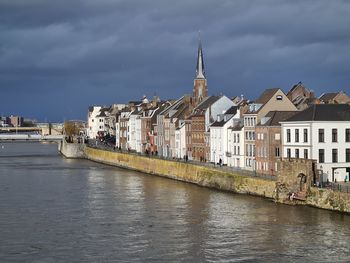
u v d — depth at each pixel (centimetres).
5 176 14875
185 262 6109
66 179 14075
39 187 12325
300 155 10519
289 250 6512
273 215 8400
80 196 10806
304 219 8062
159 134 18775
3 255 6438
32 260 6241
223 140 13912
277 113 11938
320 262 6084
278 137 11538
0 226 7925
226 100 15275
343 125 10250
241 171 11531
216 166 12669
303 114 10588
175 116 17500
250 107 13025
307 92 16750
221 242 6900
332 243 6775
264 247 6650
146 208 9288
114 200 10225
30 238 7212
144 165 16188
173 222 8088
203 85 19475
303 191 9150
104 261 6181
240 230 7494
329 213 8450
